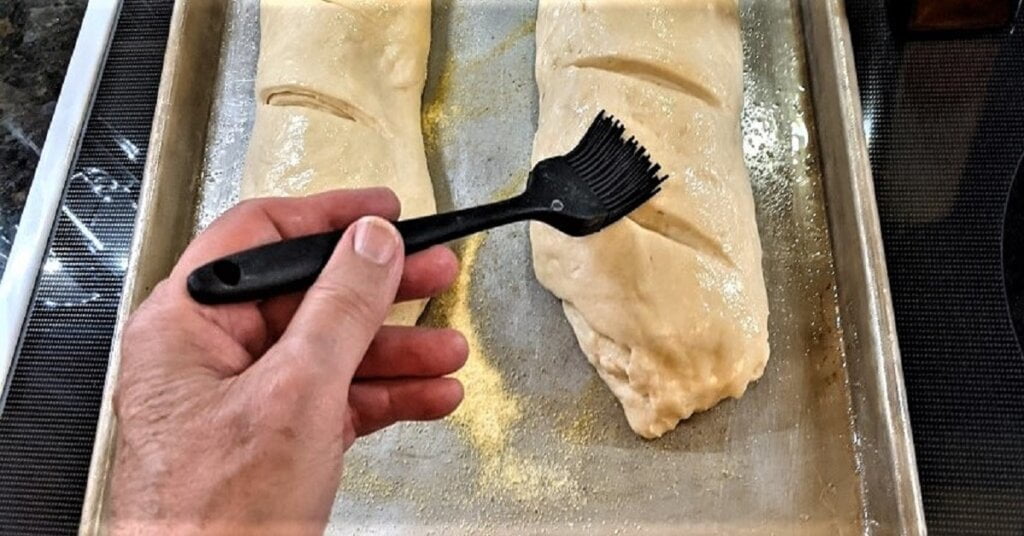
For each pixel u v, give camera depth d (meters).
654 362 0.33
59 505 0.34
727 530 0.32
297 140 0.38
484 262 0.38
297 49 0.40
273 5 0.42
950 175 0.37
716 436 0.34
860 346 0.34
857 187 0.35
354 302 0.23
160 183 0.37
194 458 0.22
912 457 0.31
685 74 0.37
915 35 0.40
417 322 0.37
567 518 0.33
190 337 0.24
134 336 0.24
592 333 0.35
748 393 0.35
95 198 0.40
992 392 0.33
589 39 0.38
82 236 0.40
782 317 0.36
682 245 0.34
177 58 0.39
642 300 0.33
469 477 0.34
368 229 0.24
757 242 0.36
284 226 0.28
